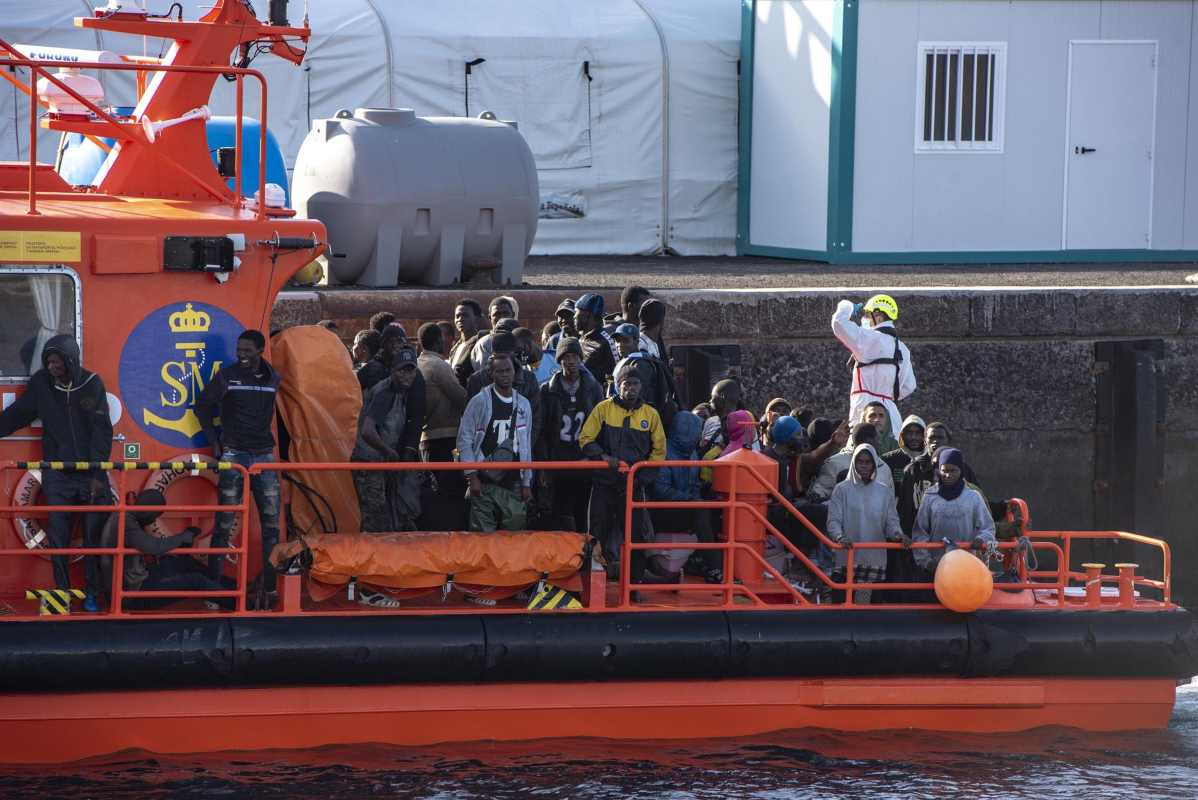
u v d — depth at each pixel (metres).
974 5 72.12
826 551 39.66
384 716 34.19
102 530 33.53
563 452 37.75
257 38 38.34
